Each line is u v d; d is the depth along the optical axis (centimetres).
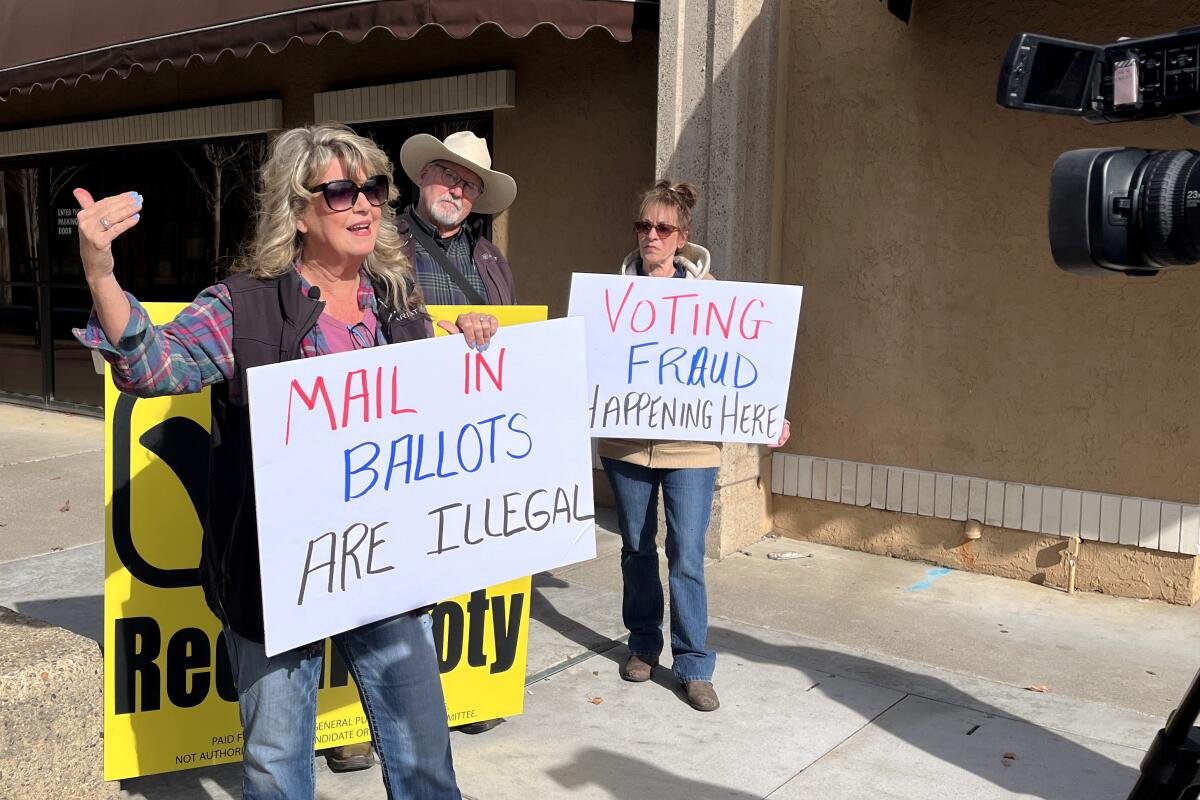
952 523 553
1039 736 373
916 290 550
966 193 530
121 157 928
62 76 710
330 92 762
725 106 539
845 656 441
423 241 372
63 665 291
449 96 692
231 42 604
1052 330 516
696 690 392
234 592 228
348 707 338
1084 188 182
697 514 394
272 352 227
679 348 394
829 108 562
